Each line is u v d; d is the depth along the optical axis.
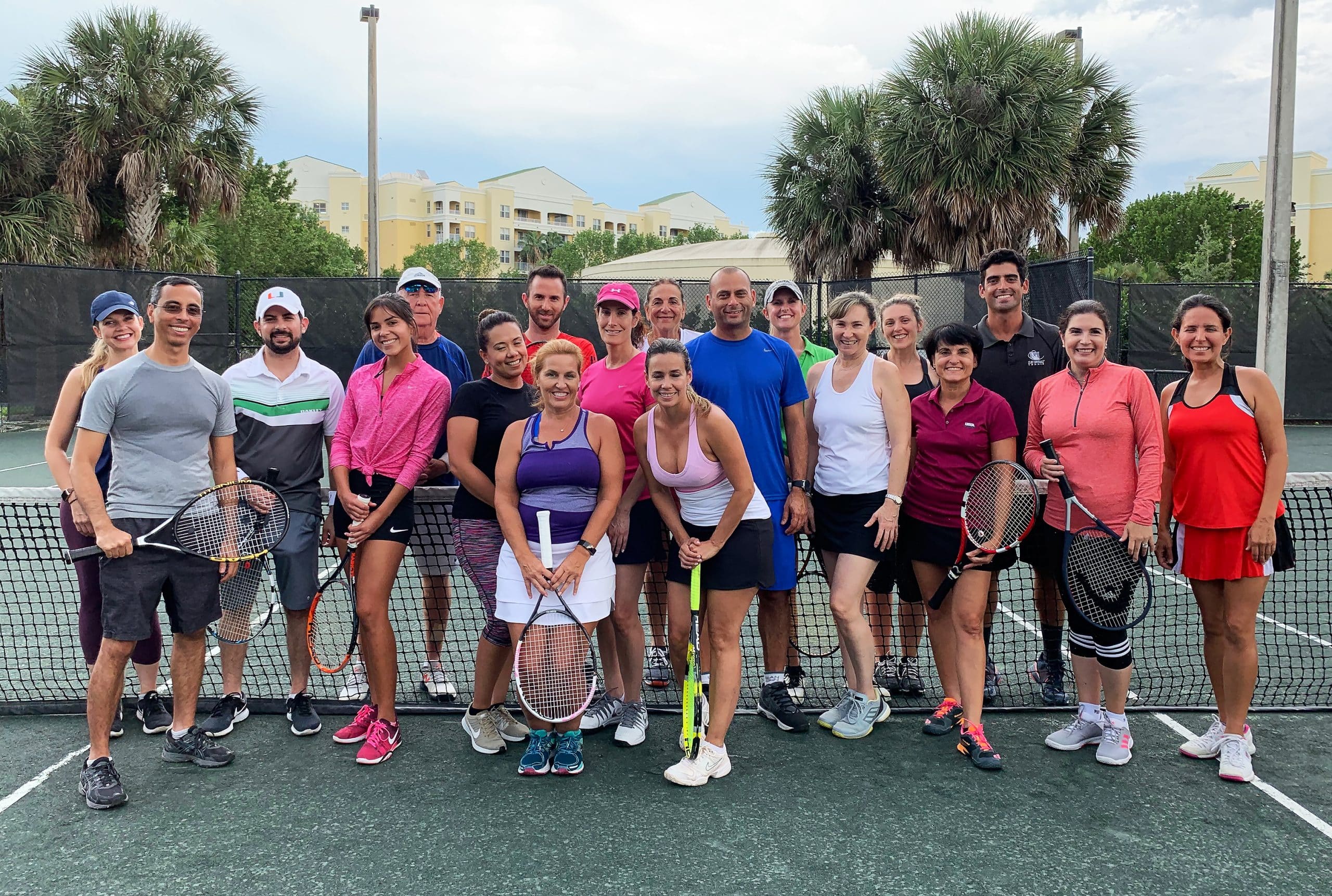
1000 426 3.96
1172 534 4.24
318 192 117.88
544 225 125.56
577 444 3.69
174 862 3.04
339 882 2.92
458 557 4.04
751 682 4.86
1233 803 3.45
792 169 18.39
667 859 3.05
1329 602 5.92
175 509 3.62
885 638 4.81
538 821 3.32
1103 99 16.41
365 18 18.03
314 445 4.24
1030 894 2.85
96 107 18.72
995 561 3.85
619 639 4.09
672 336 4.46
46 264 17.52
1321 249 70.06
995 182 15.02
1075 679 4.02
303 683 4.20
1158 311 16.22
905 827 3.27
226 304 15.62
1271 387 3.64
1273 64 9.70
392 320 3.87
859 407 4.01
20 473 11.68
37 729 4.16
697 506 3.75
